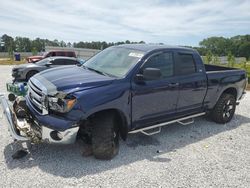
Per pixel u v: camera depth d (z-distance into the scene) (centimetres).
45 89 366
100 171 368
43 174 351
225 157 442
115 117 417
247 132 577
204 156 440
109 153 395
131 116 420
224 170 396
